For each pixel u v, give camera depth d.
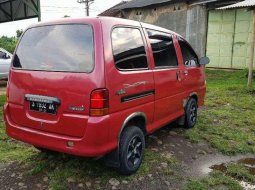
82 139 3.29
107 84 3.32
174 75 4.95
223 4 15.49
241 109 7.85
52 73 3.49
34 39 3.84
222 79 13.11
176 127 6.00
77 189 3.61
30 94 3.66
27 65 3.77
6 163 4.23
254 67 14.72
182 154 4.74
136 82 3.83
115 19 3.72
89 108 3.26
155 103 4.36
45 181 3.78
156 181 3.84
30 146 4.84
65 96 3.38
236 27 15.42
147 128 4.27
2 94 9.99
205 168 4.30
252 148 5.04
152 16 20.34
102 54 3.34
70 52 3.50
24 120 3.76
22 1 14.60
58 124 3.45
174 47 5.14
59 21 3.71
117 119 3.51
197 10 16.94
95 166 4.11
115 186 3.69
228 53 15.97
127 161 3.80
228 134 5.66
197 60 6.09
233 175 4.14
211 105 8.14
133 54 3.87
